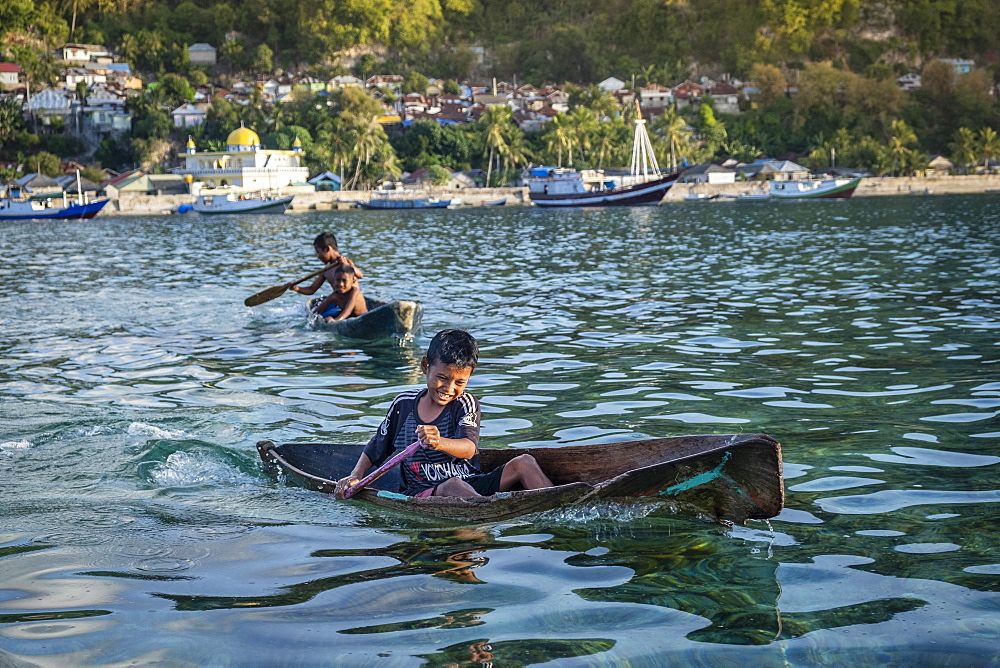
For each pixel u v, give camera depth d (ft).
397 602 13.56
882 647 11.94
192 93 438.81
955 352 33.42
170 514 17.79
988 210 171.73
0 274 75.36
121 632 12.53
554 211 232.12
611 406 26.43
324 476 20.38
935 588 13.75
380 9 568.00
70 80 468.34
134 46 525.34
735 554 15.26
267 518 17.58
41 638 12.37
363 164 353.72
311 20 565.12
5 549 15.85
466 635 12.42
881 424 23.73
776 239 104.68
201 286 63.31
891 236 104.22
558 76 574.56
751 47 544.62
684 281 61.21
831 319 42.45
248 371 32.76
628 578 14.35
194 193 315.37
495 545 15.93
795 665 11.53
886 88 439.22
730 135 424.46
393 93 480.64
